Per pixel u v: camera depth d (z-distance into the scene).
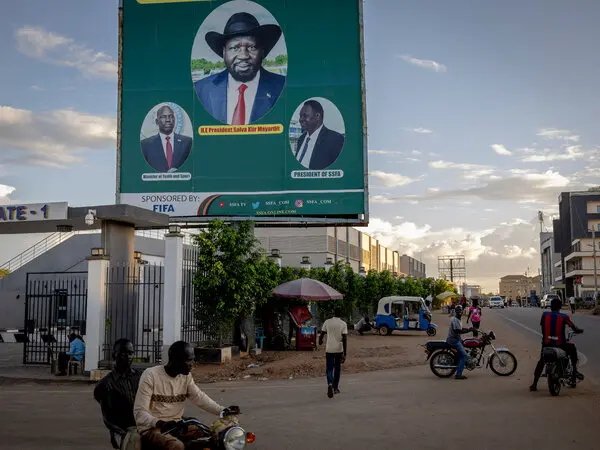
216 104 27.33
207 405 5.47
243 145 27.00
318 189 26.42
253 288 20.14
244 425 9.62
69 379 16.20
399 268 98.06
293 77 27.06
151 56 27.86
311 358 20.64
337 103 26.72
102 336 17.09
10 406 11.98
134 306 18.06
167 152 27.31
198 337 20.12
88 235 38.97
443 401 11.62
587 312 61.19
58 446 8.50
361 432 9.05
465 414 10.29
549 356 12.02
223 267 19.22
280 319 25.25
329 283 32.06
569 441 8.32
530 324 39.78
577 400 11.46
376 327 33.50
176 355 5.28
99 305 17.06
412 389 13.25
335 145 26.52
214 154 27.09
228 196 26.81
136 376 6.10
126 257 18.48
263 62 27.28
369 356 21.00
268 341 24.28
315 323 31.94
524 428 9.16
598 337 26.44
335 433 9.00
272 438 8.72
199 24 27.80
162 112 27.53
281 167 26.70
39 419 10.55
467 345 15.37
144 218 18.12
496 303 97.44
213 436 4.96
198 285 19.16
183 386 5.41
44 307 32.09
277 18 27.42
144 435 5.07
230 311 19.23
